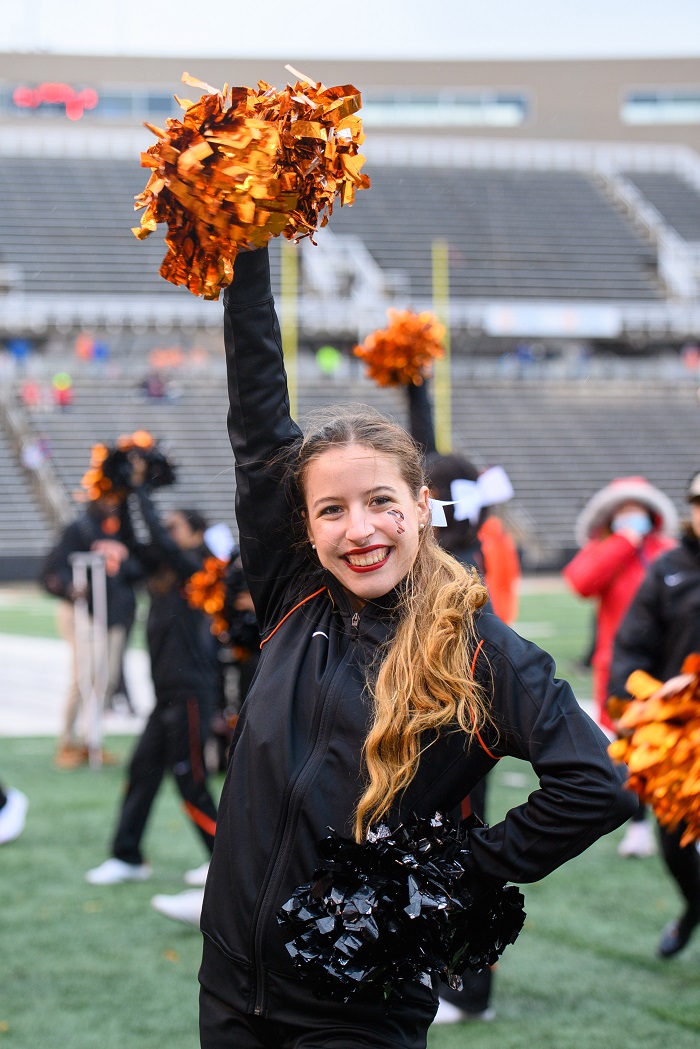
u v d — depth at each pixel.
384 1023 1.75
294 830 1.79
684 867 4.06
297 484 1.96
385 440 1.91
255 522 2.07
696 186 41.12
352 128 1.86
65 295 33.59
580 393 31.27
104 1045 3.39
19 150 38.25
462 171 40.34
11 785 7.29
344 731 1.81
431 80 44.56
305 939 1.67
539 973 4.07
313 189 1.86
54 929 4.53
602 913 4.78
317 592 2.00
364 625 1.88
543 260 36.69
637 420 30.19
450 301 35.16
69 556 7.84
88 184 37.25
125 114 42.44
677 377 32.16
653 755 1.94
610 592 5.36
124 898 4.95
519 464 28.25
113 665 9.04
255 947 1.78
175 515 5.58
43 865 5.47
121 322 31.44
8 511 25.09
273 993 1.78
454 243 36.91
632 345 35.12
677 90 45.22
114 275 34.06
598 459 28.62
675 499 27.67
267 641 2.02
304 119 1.83
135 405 28.59
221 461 27.16
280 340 2.11
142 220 1.82
